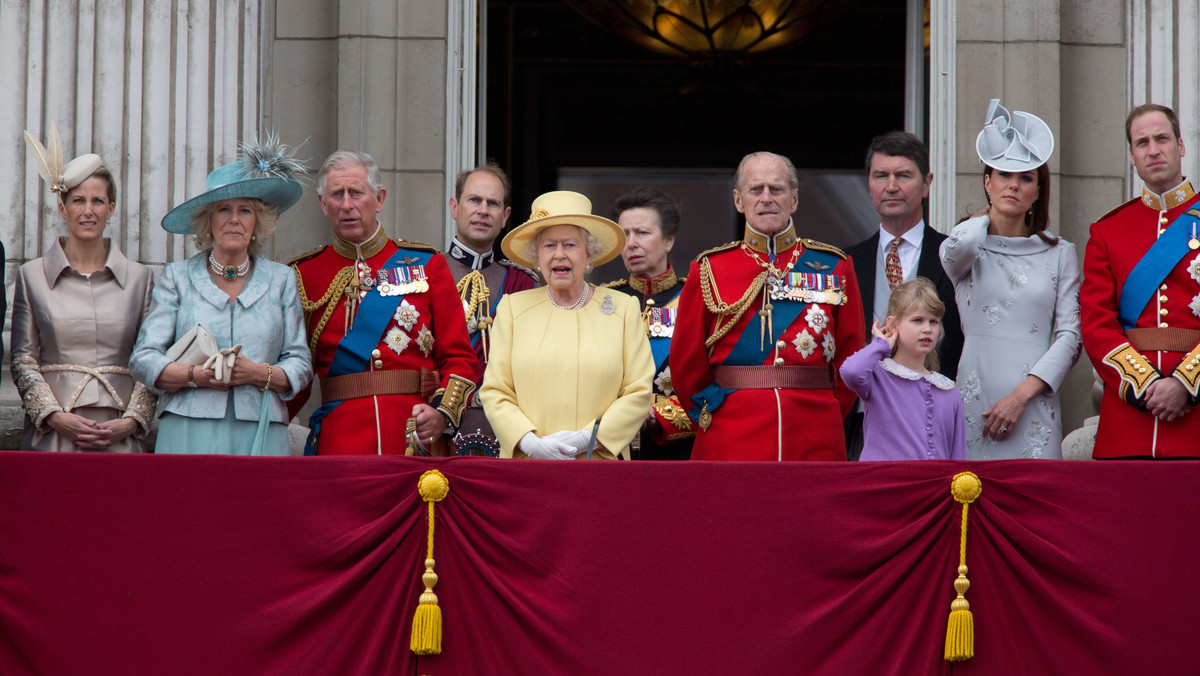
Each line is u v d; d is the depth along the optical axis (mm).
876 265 22625
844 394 20188
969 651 17000
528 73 54594
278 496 17438
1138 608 17188
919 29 28516
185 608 17219
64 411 19750
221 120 26266
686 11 44469
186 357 18922
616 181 54312
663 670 17156
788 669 17156
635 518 17438
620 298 19891
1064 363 20297
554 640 17188
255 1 26812
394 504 17516
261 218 20188
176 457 17453
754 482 17500
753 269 19953
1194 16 26641
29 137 20594
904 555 17359
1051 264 20875
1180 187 20031
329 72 27000
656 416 21703
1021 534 17312
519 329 19609
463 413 20391
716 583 17312
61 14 25781
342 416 20062
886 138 22484
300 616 17156
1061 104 26906
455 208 23531
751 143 54438
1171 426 19156
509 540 17422
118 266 20672
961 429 19281
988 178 21203
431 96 26750
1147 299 19703
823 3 43750
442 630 17281
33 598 17203
